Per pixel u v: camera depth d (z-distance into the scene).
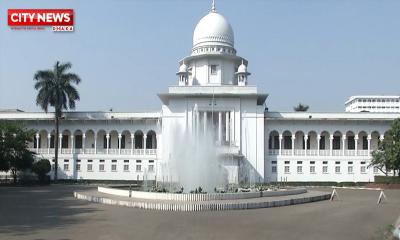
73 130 73.50
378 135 73.56
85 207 30.55
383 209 31.41
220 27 78.88
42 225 22.12
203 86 69.19
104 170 71.12
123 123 73.19
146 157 70.94
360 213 28.73
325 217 26.38
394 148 57.56
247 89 69.62
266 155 69.88
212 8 81.88
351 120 70.44
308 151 69.94
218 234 19.75
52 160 71.44
